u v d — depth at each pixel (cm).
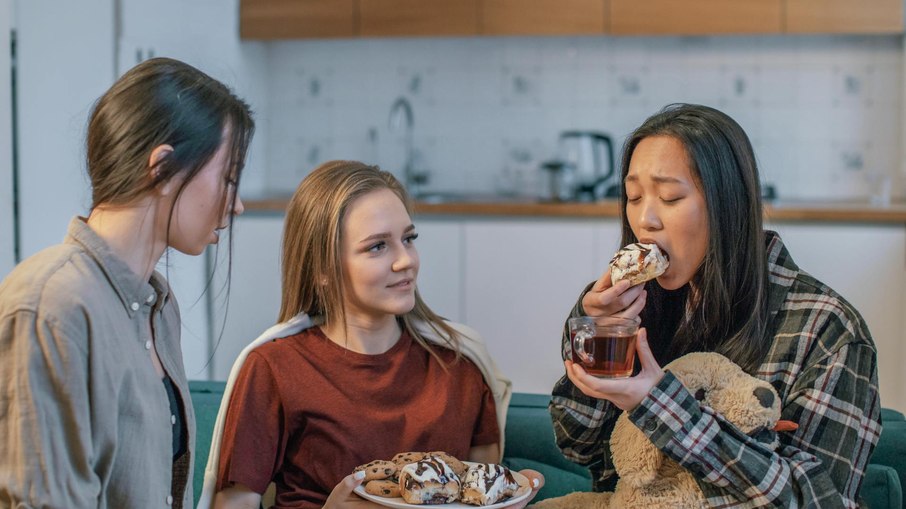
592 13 433
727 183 139
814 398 134
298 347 165
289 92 493
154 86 122
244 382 160
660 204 141
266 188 497
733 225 140
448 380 168
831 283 390
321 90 490
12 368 111
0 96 288
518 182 479
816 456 133
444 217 415
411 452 156
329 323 167
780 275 146
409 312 172
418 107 485
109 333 117
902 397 388
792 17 421
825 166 455
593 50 468
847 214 385
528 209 405
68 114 341
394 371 166
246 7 455
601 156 468
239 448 156
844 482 132
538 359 412
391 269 160
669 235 140
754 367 141
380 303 160
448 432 163
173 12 402
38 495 110
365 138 489
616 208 399
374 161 489
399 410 164
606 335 130
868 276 387
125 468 121
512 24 438
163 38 395
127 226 123
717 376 136
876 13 417
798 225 391
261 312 423
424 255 416
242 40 461
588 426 152
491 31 439
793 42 452
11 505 111
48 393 111
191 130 122
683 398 129
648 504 136
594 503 147
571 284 407
